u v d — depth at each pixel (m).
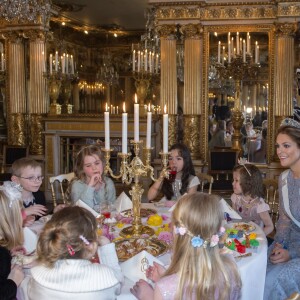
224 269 1.79
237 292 1.86
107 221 3.20
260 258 2.60
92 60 13.70
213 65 8.13
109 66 13.34
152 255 2.46
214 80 8.16
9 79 8.92
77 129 8.38
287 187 3.32
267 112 8.04
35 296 1.88
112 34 13.17
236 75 8.09
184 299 1.74
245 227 3.17
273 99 7.95
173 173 4.11
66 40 12.60
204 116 8.20
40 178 3.54
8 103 9.00
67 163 8.66
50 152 8.45
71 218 1.87
